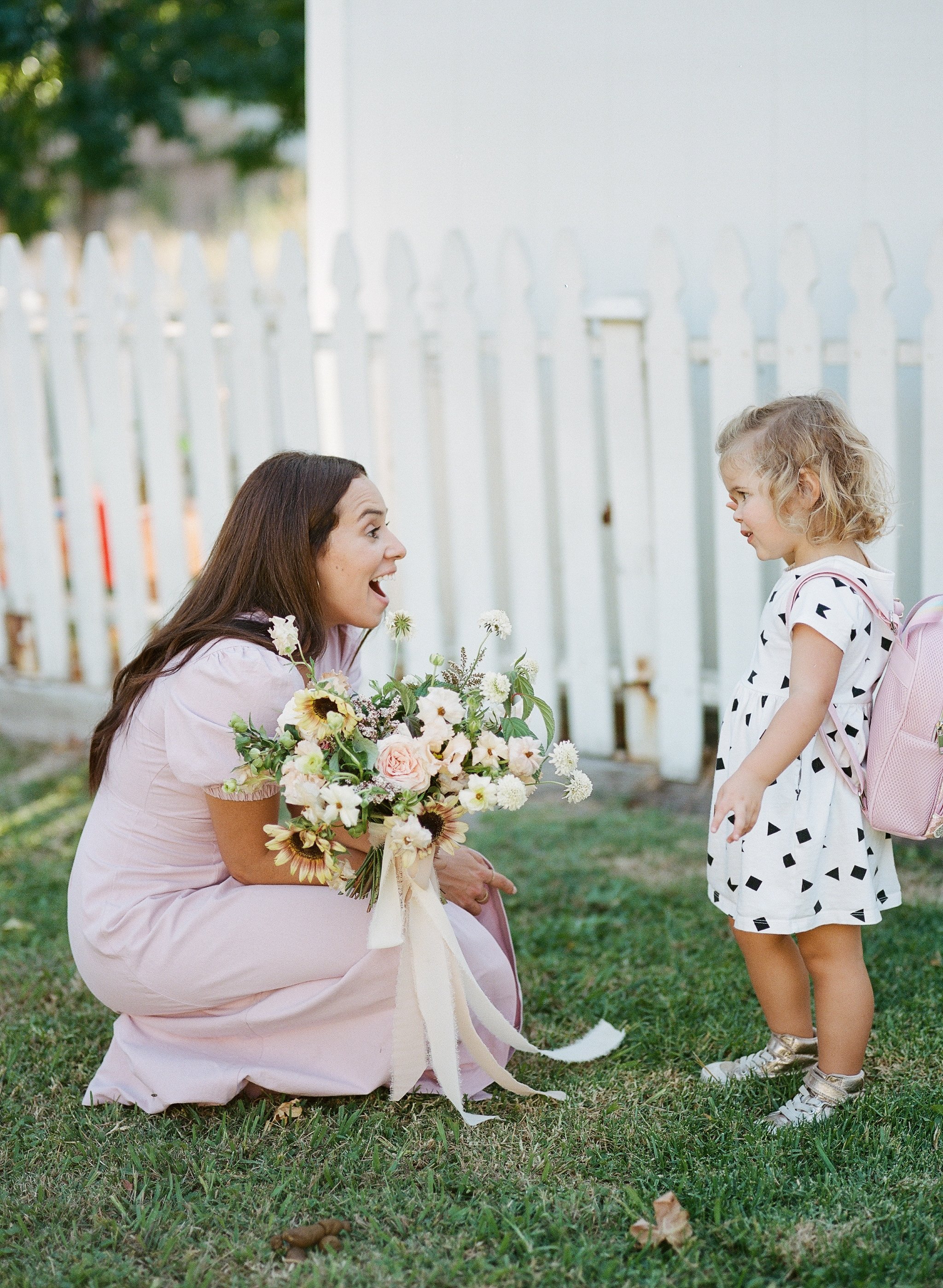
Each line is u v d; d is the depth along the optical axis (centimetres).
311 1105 239
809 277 369
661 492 401
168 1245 197
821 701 212
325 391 505
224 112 1673
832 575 218
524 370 413
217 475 472
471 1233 200
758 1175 211
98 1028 275
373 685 227
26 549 520
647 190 443
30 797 449
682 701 415
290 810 226
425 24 470
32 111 1141
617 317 394
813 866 220
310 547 233
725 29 421
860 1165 215
